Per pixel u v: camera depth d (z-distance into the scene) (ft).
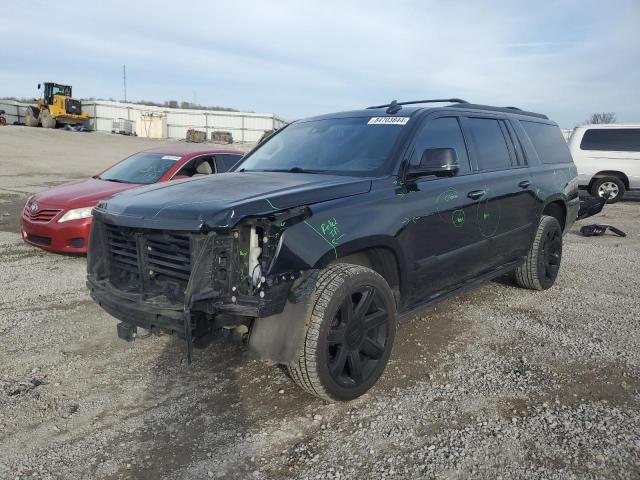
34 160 78.95
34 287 19.13
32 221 23.20
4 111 171.22
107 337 14.48
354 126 14.42
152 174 25.91
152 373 12.35
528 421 10.16
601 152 46.16
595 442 9.45
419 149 13.04
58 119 141.28
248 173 13.48
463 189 13.89
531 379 11.91
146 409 10.78
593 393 11.25
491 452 9.19
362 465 8.91
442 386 11.60
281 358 9.84
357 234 10.61
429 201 12.66
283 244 9.46
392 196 11.76
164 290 10.18
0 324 15.42
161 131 185.16
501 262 16.30
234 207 9.37
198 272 9.25
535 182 17.51
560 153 20.75
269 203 9.73
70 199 23.03
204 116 214.69
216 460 9.11
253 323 10.09
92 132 154.51
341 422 10.21
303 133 15.39
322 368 9.96
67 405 10.94
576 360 12.88
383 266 11.88
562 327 15.11
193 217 9.43
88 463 9.05
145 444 9.59
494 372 12.26
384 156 12.64
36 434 9.91
